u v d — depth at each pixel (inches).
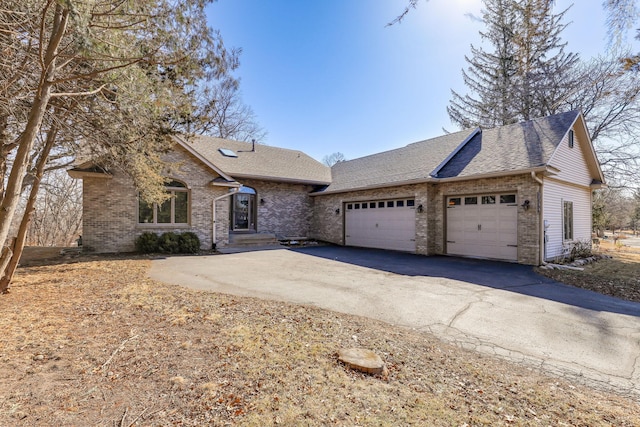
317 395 104.8
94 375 115.0
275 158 742.5
